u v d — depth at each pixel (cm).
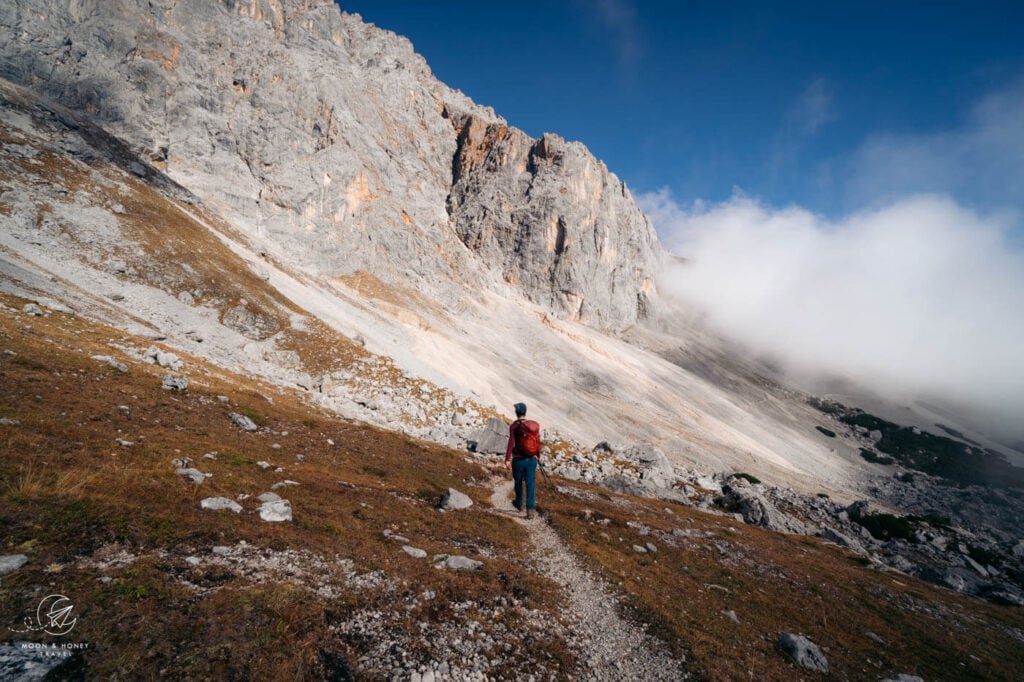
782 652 1225
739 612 1462
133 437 1446
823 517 5603
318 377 6128
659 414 15725
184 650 553
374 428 3325
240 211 12425
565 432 11219
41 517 727
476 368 12631
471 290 19650
